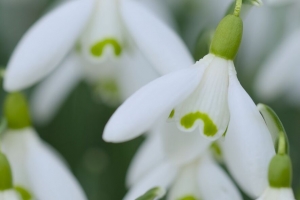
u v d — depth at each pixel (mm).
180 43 240
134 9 246
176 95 214
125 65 287
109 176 332
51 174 246
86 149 344
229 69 220
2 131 253
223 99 218
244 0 229
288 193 219
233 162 219
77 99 345
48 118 339
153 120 211
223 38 222
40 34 241
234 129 216
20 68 238
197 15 362
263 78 310
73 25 244
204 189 243
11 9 401
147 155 262
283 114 344
